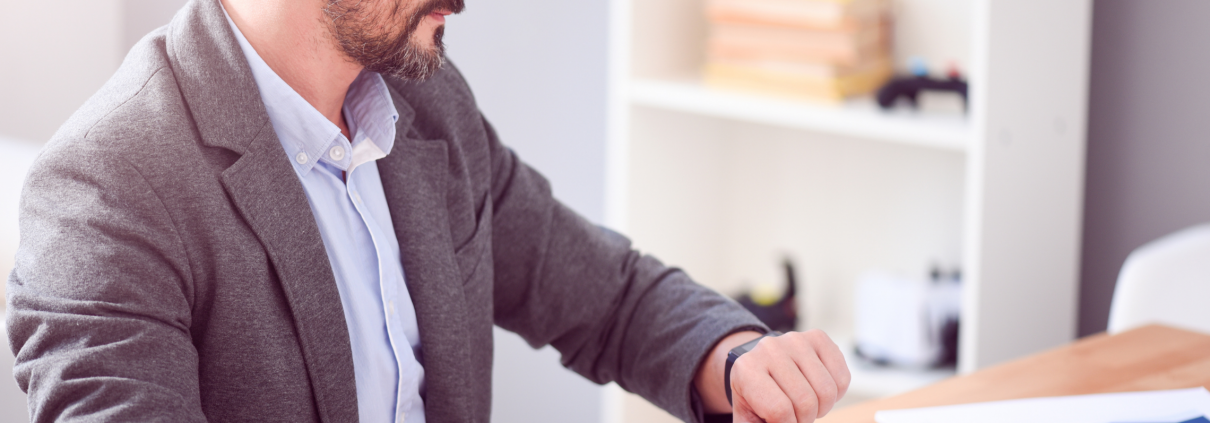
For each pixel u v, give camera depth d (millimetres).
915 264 1987
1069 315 1739
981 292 1570
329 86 892
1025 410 941
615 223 1985
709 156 2150
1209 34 1610
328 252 878
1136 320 1365
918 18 1873
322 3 835
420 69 893
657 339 1069
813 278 2141
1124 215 1746
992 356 1620
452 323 958
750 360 890
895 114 1664
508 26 2209
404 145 973
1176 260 1370
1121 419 919
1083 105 1675
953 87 1659
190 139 780
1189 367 1065
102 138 750
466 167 1033
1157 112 1683
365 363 887
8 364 1067
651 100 1873
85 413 665
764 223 2191
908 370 1807
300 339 816
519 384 2365
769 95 1778
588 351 1126
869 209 2039
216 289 783
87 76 1951
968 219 1551
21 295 718
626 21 1890
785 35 1759
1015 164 1571
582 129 2240
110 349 694
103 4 1934
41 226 732
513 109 2244
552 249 1116
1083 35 1647
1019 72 1541
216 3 831
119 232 728
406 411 935
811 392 870
